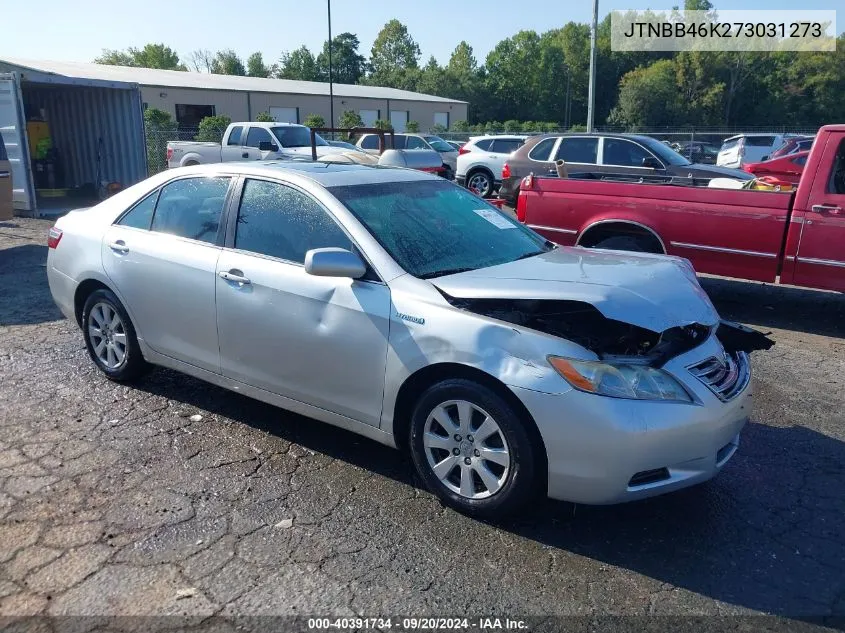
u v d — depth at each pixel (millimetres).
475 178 18500
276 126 18734
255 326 4078
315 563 3152
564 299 3291
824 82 62156
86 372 5422
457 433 3492
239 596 2926
